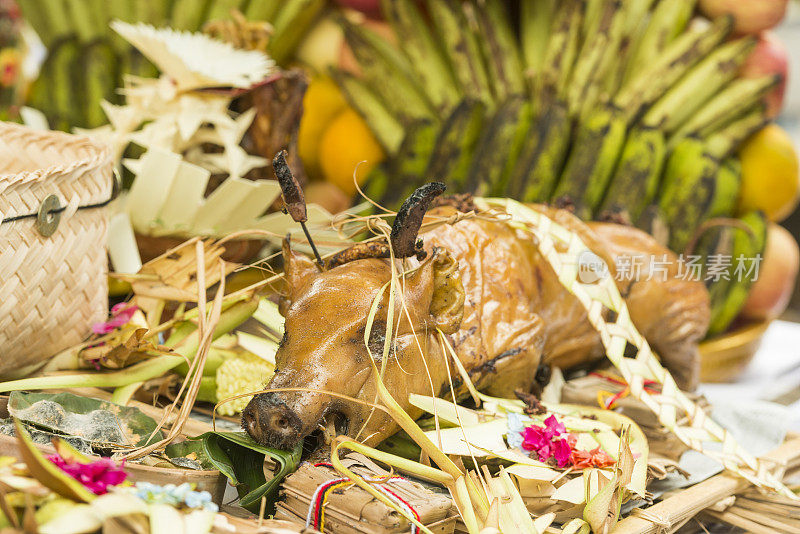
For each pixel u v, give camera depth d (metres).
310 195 2.44
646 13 2.39
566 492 1.59
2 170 1.95
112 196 1.99
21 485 1.21
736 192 2.37
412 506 1.45
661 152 2.34
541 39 2.40
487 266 1.94
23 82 2.47
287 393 1.50
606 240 2.05
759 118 2.38
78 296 1.94
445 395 1.87
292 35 2.39
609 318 2.03
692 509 1.77
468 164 2.34
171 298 1.95
